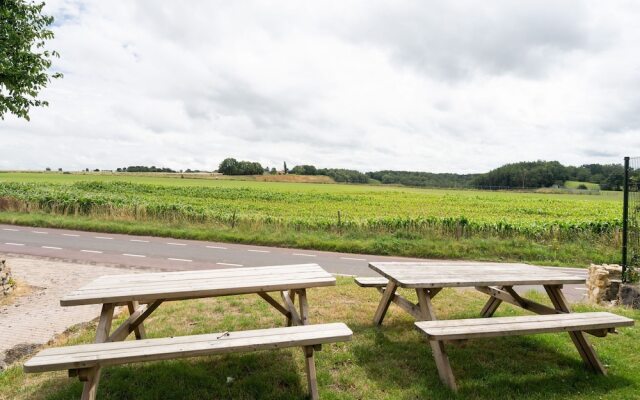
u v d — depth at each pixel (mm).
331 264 11812
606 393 3797
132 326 4355
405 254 14148
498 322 4016
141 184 55438
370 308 6191
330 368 4188
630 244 7844
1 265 7234
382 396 3664
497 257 14062
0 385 3836
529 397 3693
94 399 3262
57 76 10523
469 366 4293
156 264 11117
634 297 7047
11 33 9148
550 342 4965
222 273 4773
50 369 2963
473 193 75062
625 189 7625
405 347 4719
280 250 14234
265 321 5469
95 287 4117
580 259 13898
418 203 42844
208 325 5289
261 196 44406
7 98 9500
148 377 3902
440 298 6879
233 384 3818
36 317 6148
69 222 18203
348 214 28812
